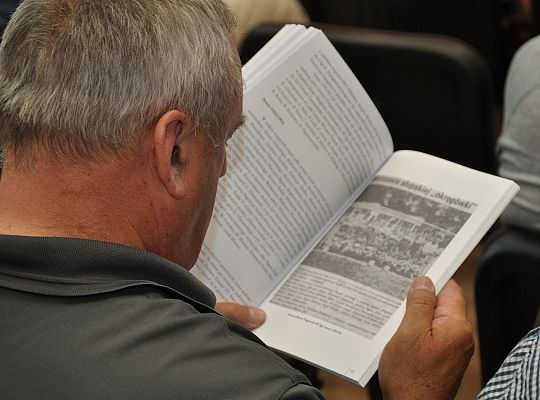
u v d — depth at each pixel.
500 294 1.95
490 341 2.00
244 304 1.67
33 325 1.12
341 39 2.11
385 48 2.08
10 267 1.14
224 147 1.34
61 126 1.16
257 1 2.19
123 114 1.17
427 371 1.44
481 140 2.14
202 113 1.24
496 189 1.62
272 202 1.69
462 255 1.56
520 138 1.84
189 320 1.15
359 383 1.48
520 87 1.82
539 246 1.87
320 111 1.70
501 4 3.22
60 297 1.13
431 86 2.11
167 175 1.21
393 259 1.60
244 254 1.68
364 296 1.58
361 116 1.72
